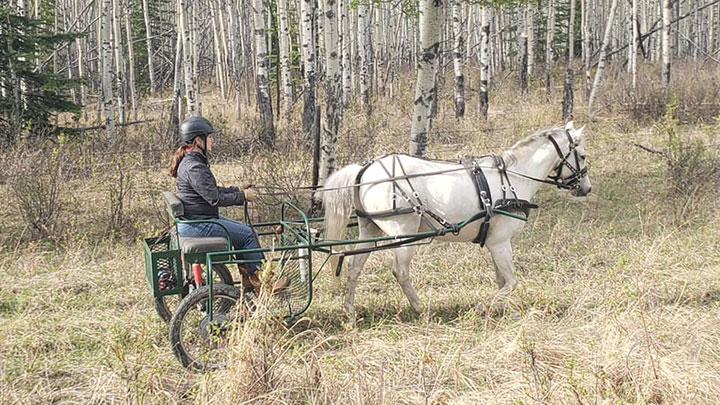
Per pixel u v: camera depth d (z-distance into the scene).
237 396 4.40
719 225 8.73
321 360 5.07
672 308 6.03
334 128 9.97
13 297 6.75
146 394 4.60
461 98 19.34
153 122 19.16
